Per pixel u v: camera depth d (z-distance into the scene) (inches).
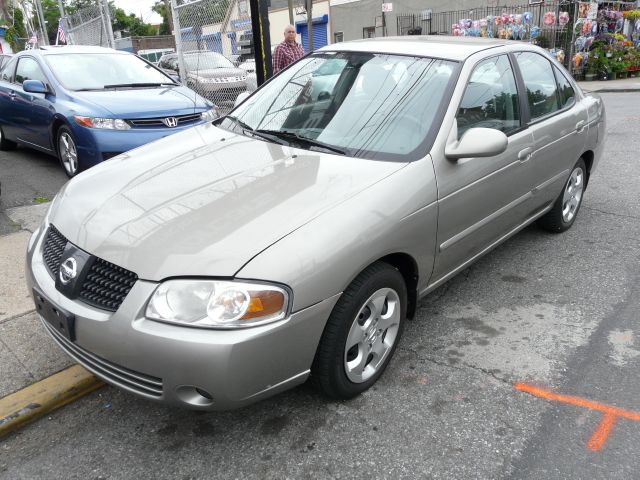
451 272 129.3
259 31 229.9
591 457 93.3
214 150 125.5
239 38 370.6
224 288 83.4
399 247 104.1
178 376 83.6
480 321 135.8
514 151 137.8
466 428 100.3
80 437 100.7
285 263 86.5
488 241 140.8
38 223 191.9
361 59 140.3
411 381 113.4
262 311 84.1
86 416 106.0
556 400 107.3
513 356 121.4
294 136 127.3
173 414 105.7
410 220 105.7
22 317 133.8
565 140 163.5
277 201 98.0
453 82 125.0
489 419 102.4
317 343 93.2
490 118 133.3
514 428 100.1
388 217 101.0
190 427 102.0
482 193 127.2
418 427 100.7
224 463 93.7
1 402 105.0
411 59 134.5
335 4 983.0
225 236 89.4
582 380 113.0
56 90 246.2
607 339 127.0
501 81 140.6
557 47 657.0
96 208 103.4
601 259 167.9
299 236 90.0
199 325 82.6
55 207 113.7
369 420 102.5
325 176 106.2
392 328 112.4
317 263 89.2
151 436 100.3
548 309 140.6
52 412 107.0
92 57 273.9
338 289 92.5
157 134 229.9
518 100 145.6
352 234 94.3
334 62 143.9
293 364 91.0
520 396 108.6
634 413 103.3
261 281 84.6
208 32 386.6
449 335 129.9
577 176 185.2
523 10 710.5
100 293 90.1
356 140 120.1
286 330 86.7
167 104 239.6
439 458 93.5
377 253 98.7
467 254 132.4
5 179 251.0
